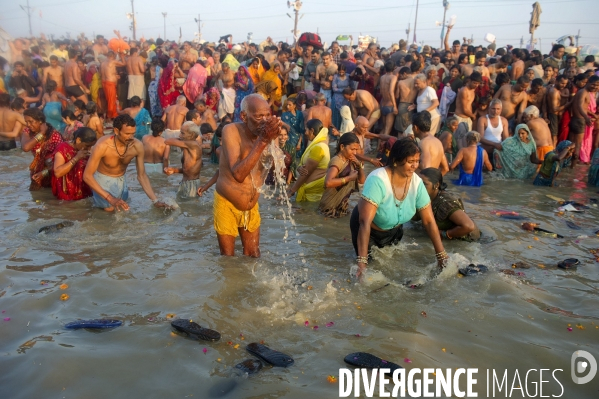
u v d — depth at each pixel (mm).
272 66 12133
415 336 2904
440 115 9953
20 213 5461
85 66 13891
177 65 12789
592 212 6066
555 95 9312
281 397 2279
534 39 17516
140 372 2461
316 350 2723
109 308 3143
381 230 4375
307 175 6207
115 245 4414
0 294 3318
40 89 13172
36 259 4000
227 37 19906
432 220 4082
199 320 2988
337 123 11547
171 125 10117
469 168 7531
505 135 8750
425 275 3910
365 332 2938
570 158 9070
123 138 5574
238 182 3836
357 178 5773
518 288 3670
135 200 6172
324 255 4363
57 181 6066
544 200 6676
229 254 4152
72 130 8492
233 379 2412
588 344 2906
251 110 3594
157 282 3508
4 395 2268
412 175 4098
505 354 2768
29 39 17062
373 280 3744
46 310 3107
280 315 3117
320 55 12875
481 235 4992
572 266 4141
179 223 5188
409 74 10438
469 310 3291
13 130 9211
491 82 10773
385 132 10664
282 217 5602
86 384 2354
